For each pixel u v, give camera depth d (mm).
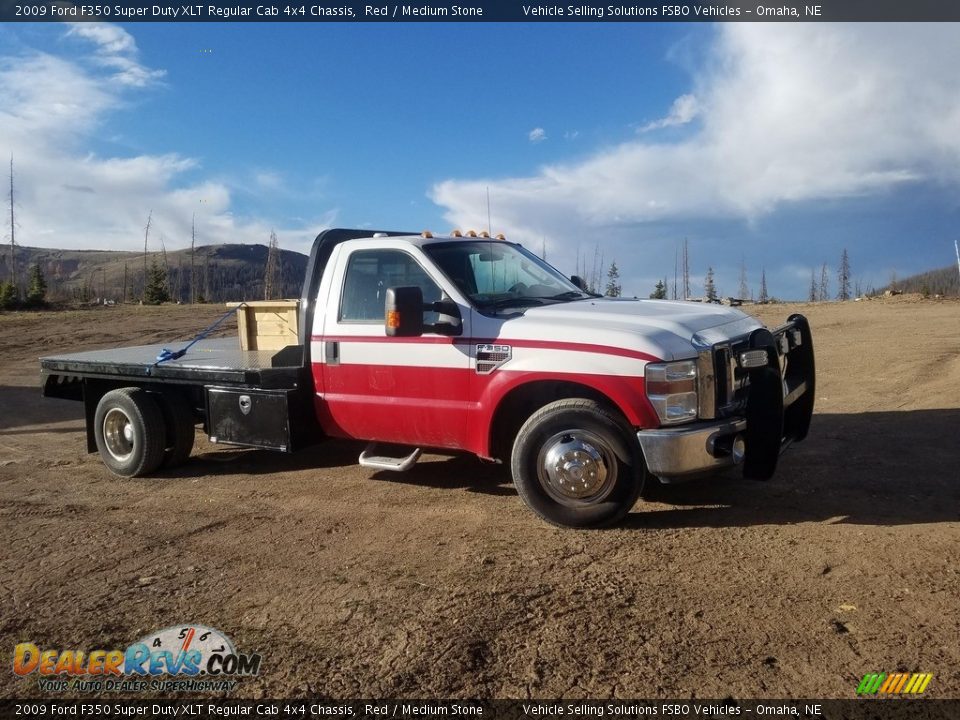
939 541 4316
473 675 3133
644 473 4703
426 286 5508
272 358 6070
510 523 5035
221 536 5074
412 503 5602
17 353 20922
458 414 5258
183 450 6977
